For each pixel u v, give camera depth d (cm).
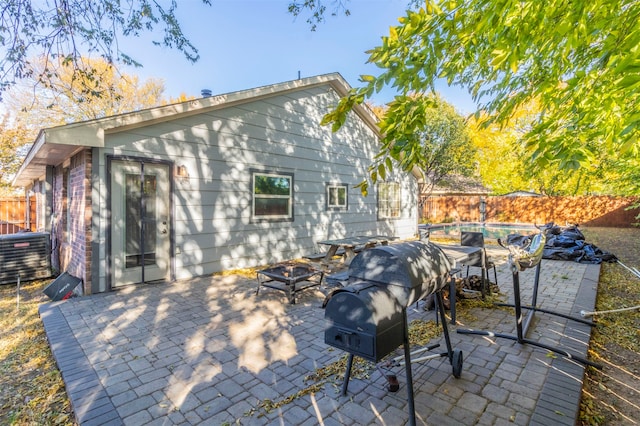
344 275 306
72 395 247
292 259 799
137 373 281
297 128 813
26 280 645
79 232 548
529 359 302
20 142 1518
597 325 390
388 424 216
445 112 1594
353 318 194
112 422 217
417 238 1153
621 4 157
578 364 292
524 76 257
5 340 367
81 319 405
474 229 1579
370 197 1043
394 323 200
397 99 188
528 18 168
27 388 272
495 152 2120
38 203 1066
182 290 534
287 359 307
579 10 157
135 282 556
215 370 287
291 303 470
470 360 302
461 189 2173
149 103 1830
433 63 185
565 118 204
